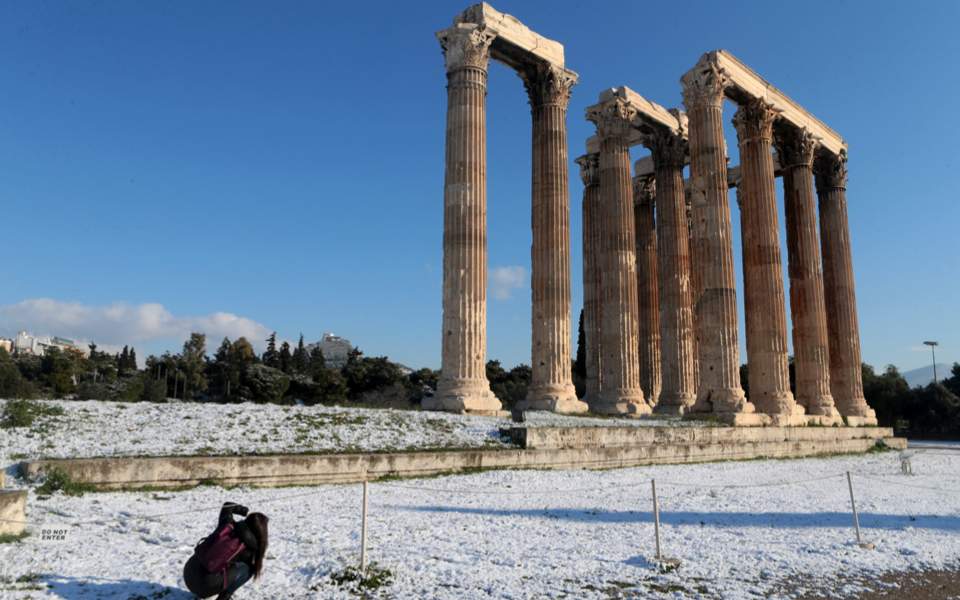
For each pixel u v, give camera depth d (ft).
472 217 94.32
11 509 34.68
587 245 139.44
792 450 107.24
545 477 65.72
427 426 74.90
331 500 49.37
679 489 63.98
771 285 116.16
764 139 122.31
